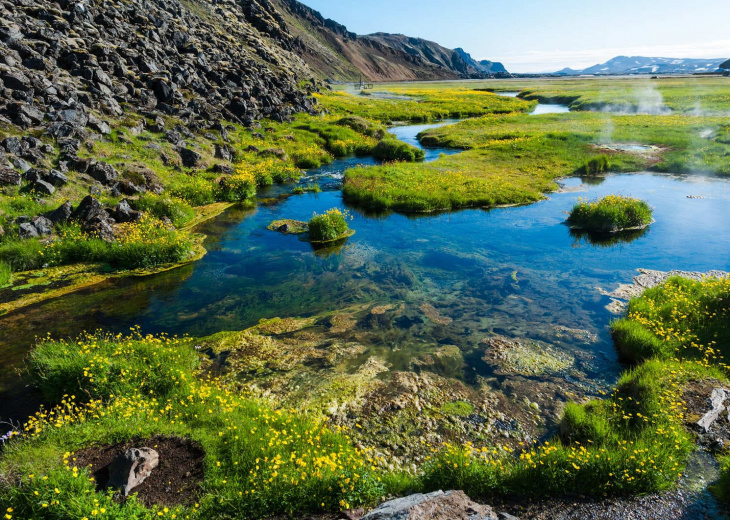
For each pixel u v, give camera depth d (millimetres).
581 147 37250
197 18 60344
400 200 25250
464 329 12539
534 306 13766
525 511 6207
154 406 8836
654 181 28516
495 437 8414
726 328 11102
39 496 5809
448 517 5242
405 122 62719
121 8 40719
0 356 11102
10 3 30594
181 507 6043
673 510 6074
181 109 33531
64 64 29391
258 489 6418
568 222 21672
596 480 6617
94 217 18703
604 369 10555
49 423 8188
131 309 13805
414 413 9102
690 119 47875
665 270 15828
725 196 24750
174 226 21000
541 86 131125
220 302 14297
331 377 10344
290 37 101938
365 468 7086
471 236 20375
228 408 8469
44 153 21906
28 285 15258
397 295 14758
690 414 8180
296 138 40656
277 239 20328
